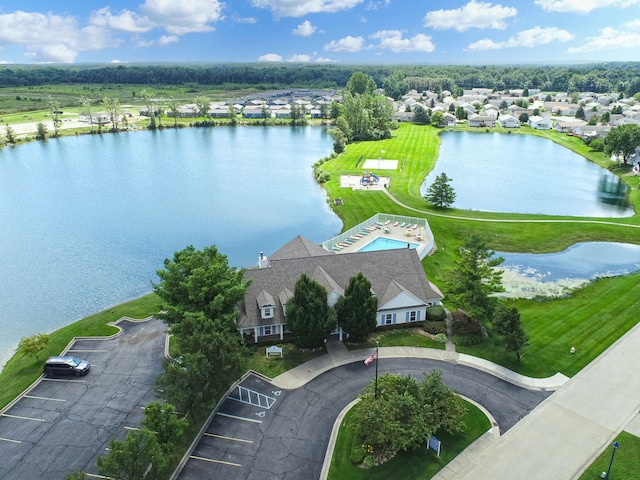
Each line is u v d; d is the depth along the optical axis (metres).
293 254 60.75
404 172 131.38
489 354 48.47
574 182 129.00
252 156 161.00
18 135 190.25
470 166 147.38
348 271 54.66
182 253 49.22
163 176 132.38
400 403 36.25
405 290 52.62
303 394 42.56
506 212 101.62
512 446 36.47
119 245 83.38
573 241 83.00
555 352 48.84
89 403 41.75
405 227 85.31
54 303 63.78
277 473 34.09
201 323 40.12
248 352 44.44
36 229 91.00
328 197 109.31
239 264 75.44
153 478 30.70
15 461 35.31
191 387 36.81
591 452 35.88
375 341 50.97
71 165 146.38
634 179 126.94
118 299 64.81
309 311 46.91
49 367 45.09
